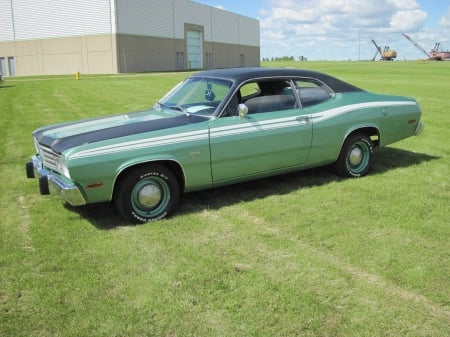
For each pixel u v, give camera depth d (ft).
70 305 10.73
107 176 14.52
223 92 17.13
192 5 221.66
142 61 186.29
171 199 15.93
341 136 19.47
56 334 9.72
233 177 17.11
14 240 14.34
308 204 17.15
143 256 13.12
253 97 17.62
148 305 10.68
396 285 11.47
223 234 14.58
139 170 15.08
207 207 17.07
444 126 34.45
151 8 189.06
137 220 15.46
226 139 16.43
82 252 13.43
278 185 19.61
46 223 15.69
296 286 11.41
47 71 182.19
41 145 16.01
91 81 105.29
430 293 11.09
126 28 175.01
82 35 174.60
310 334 9.65
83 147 14.26
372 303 10.69
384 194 18.16
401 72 146.10
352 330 9.77
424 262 12.55
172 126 15.72
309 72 19.48
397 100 21.36
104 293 11.21
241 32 282.56
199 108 17.20
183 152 15.61
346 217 15.79
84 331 9.80
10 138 31.12
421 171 21.63
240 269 12.26
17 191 19.42
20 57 183.93
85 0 170.81
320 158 19.27
